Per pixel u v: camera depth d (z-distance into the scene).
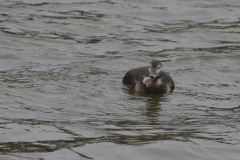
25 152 8.82
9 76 14.62
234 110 12.24
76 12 22.94
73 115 11.33
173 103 12.95
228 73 15.98
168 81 14.50
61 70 15.66
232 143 9.66
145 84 14.12
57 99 12.60
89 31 20.50
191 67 16.61
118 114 11.68
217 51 18.44
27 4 23.97
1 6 23.41
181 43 19.34
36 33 19.94
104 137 9.78
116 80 15.05
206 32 20.80
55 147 9.12
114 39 19.61
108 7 23.80
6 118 10.76
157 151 9.13
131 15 22.72
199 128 10.65
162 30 20.94
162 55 17.89
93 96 13.16
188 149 9.29
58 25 21.08
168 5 24.33
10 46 18.14
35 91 13.18
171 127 10.70
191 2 25.02
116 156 8.84
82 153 8.88
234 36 20.38
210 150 9.29
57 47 18.39
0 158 8.50
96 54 17.80
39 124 10.47
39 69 15.62
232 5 24.64
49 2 24.44
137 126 10.70
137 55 17.81
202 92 14.02
